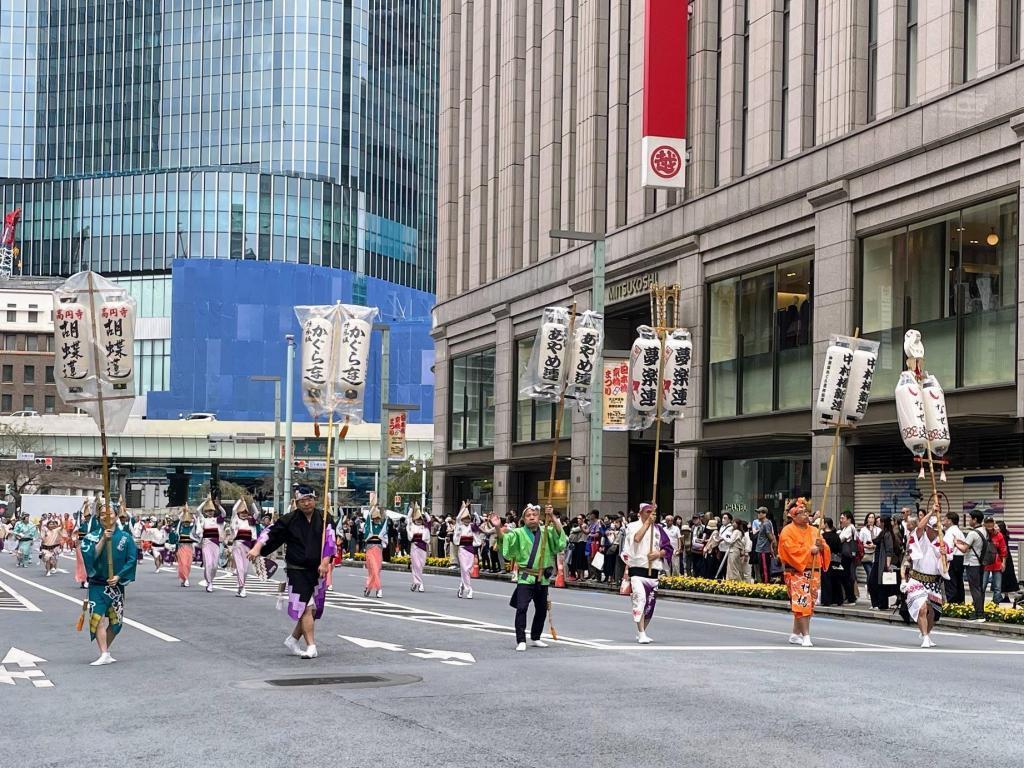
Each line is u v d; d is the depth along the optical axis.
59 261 147.25
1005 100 30.36
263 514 38.12
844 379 28.44
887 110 34.75
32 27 153.75
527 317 57.25
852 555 28.47
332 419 18.81
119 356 17.30
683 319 43.84
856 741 9.91
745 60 41.97
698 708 11.55
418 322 134.38
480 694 12.47
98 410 17.14
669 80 42.53
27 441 109.31
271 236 141.38
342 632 19.89
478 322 62.69
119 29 150.75
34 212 148.88
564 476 53.94
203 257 140.38
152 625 21.69
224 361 130.75
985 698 12.31
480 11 63.97
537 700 12.05
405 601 28.33
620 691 12.66
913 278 33.66
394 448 54.06
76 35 152.25
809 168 37.50
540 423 56.59
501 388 59.56
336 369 18.91
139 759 9.42
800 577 18.25
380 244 150.25
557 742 9.86
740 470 41.56
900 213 34.00
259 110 145.00
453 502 66.56
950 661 16.16
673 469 47.62
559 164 55.28
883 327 34.69
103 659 15.82
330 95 145.38
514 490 58.91
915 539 18.73
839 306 35.91
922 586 18.66
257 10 145.88
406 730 10.42
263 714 11.36
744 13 41.97
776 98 39.88
